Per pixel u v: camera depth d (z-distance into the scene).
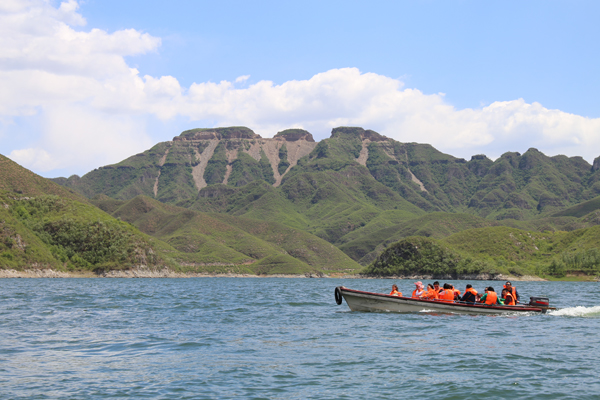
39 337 29.23
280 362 22.39
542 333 31.03
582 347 26.17
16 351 24.83
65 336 29.70
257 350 25.25
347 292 42.50
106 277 198.12
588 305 58.03
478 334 30.58
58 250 193.75
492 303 41.34
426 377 19.75
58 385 18.44
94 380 19.17
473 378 19.58
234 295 74.88
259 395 17.33
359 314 42.06
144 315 42.06
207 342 27.67
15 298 60.09
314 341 27.95
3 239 169.62
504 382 19.02
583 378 19.62
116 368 21.19
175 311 46.00
